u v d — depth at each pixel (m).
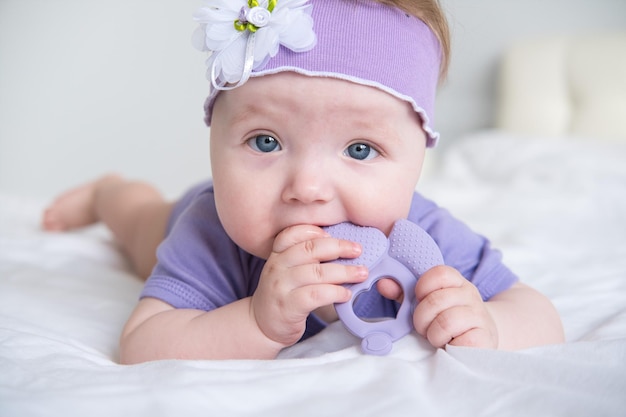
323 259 0.78
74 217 1.70
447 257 0.99
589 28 3.06
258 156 0.81
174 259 0.97
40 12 3.23
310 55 0.79
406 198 0.85
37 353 0.79
